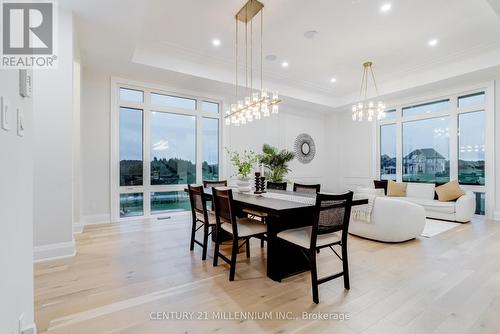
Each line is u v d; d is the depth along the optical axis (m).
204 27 3.57
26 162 1.19
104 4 2.83
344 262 2.22
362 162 7.16
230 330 1.68
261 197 2.92
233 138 6.05
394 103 6.38
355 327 1.70
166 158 5.32
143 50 4.22
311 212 2.40
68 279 2.38
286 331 1.67
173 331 1.66
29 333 1.17
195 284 2.30
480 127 5.11
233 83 5.16
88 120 4.46
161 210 5.26
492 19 3.39
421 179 6.02
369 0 3.00
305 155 7.45
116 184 4.71
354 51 4.32
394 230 3.37
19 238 1.09
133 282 2.33
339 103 7.04
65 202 2.93
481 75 4.70
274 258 2.39
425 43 4.03
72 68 2.96
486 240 3.56
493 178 4.89
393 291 2.17
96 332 1.65
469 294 2.11
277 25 3.51
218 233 2.71
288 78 5.60
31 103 1.25
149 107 5.06
